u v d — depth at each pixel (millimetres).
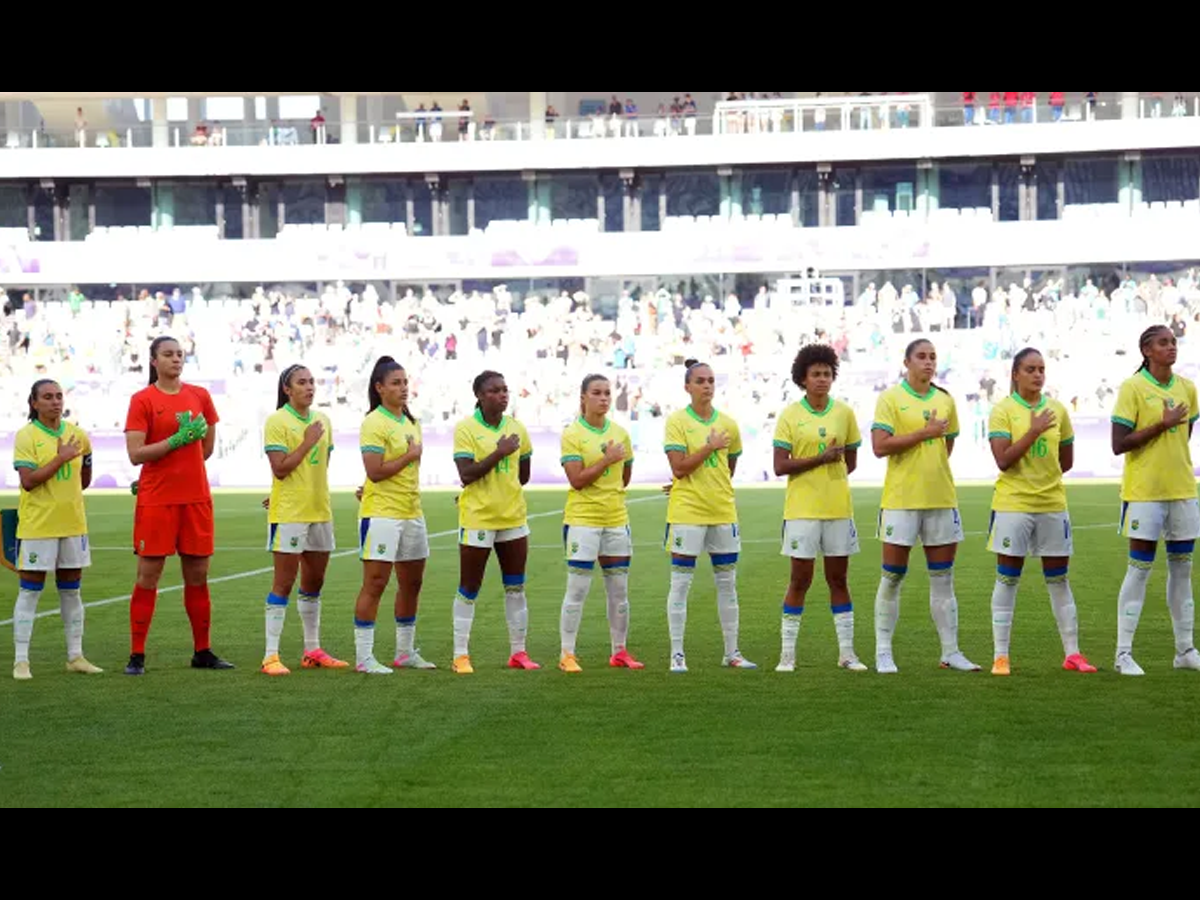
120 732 12258
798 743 11484
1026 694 13547
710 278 62594
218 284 63844
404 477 15672
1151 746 11203
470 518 15492
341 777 10570
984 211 62500
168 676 15445
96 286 63938
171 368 15891
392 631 19172
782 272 61406
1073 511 37469
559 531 34688
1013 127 60781
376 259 62688
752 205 64000
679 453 15570
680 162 63094
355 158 64312
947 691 13805
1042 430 14578
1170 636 17375
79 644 15938
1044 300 58938
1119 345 56812
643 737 11805
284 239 63094
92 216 65688
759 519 37062
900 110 62188
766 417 55938
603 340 60469
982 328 57812
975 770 10500
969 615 19438
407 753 11320
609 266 62000
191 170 64438
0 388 59500
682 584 15539
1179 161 60594
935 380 56969
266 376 57750
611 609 15867
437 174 64750
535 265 62281
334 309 62500
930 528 15148
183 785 10391
